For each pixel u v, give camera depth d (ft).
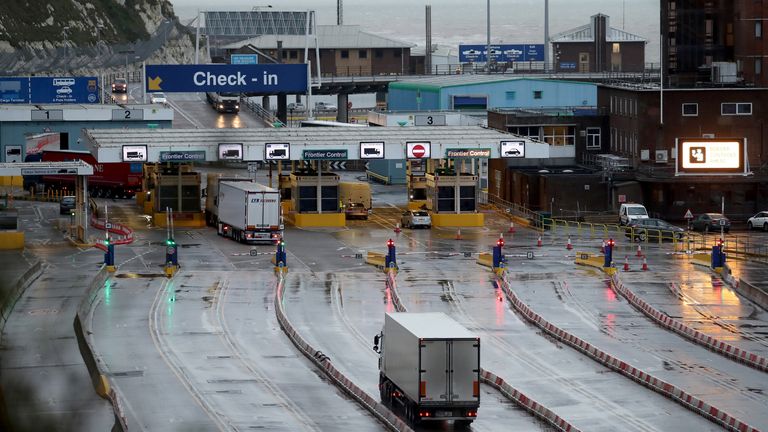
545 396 353.51
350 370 383.86
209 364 390.83
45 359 387.96
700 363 394.11
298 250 632.38
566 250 634.43
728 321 456.45
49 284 523.70
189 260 598.34
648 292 514.68
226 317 464.65
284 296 506.07
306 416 330.95
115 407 320.70
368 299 500.74
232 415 330.54
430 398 307.17
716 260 564.30
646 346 418.72
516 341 425.69
